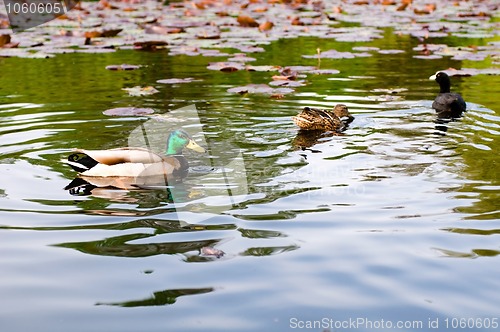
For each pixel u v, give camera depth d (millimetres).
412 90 18625
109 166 11477
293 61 22766
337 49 24891
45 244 8719
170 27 29531
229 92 18000
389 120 15445
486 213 9656
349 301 7219
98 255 8375
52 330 6680
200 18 32281
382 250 8453
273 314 6938
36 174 11586
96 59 23219
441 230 9070
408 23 31000
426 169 11742
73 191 10789
